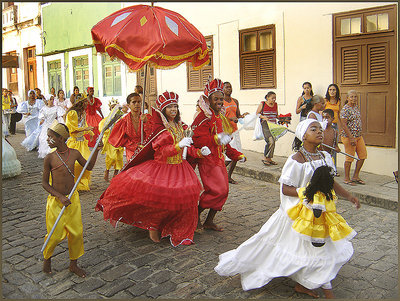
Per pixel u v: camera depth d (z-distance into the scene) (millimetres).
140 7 5473
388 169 7902
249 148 10508
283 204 3684
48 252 4133
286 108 9578
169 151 4762
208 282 4023
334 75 8680
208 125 5203
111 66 15562
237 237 5207
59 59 18328
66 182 4160
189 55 5383
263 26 9797
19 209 6488
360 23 8227
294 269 3508
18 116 16578
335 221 3422
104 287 3957
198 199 4961
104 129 4324
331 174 3461
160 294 3809
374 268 4309
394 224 5660
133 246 4945
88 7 16203
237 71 10547
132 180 4809
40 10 19094
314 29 8883
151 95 13438
